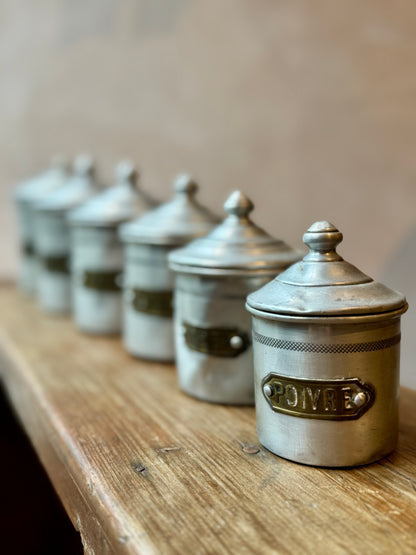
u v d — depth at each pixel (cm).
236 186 159
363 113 132
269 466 60
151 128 173
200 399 79
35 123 180
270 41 147
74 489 64
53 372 92
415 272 121
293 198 148
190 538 48
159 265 91
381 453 60
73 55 177
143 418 74
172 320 94
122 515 52
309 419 59
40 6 175
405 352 87
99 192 127
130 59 173
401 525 50
